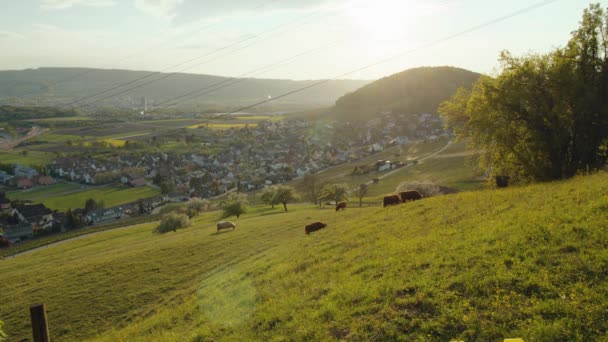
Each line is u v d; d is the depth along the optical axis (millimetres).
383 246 20375
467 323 11016
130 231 107062
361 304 13742
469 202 25547
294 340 13008
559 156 37125
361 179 185000
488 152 43875
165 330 19812
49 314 32812
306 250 25781
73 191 191125
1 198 168000
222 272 31328
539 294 11562
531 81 37000
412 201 33375
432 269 14711
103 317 30219
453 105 47062
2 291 44188
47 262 71000
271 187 108875
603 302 10367
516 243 14930
